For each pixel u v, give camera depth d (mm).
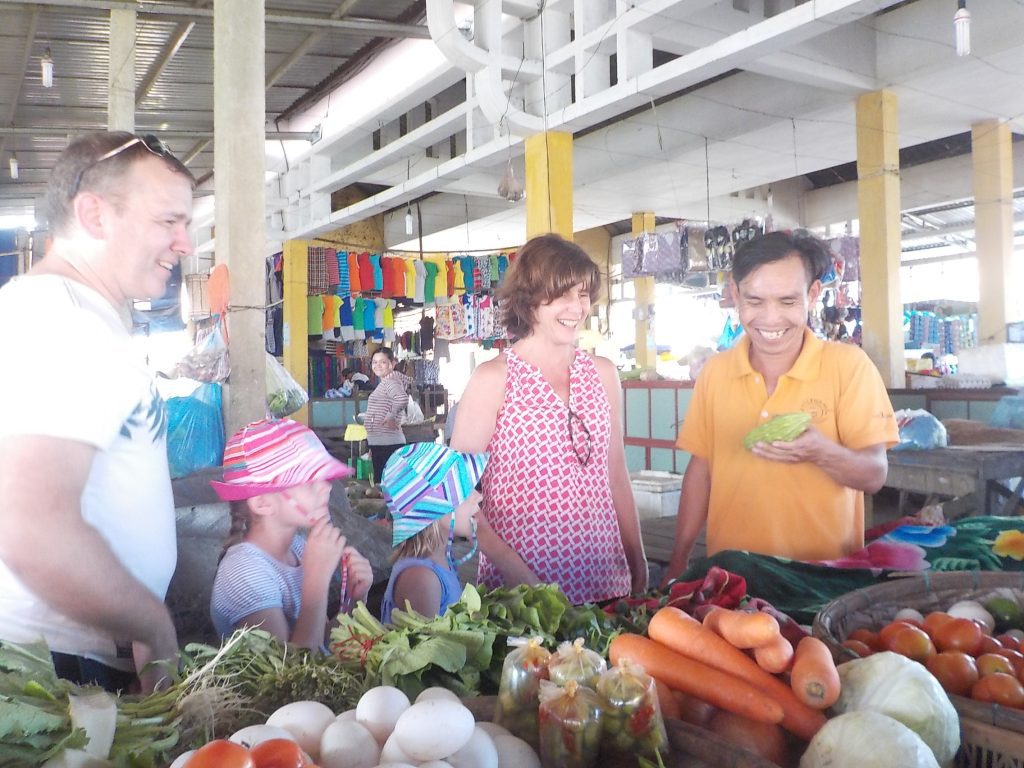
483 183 12094
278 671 1369
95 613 1362
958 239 16672
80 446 1339
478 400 2355
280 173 13000
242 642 1445
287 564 2121
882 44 8008
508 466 2330
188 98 11203
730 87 9469
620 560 2443
